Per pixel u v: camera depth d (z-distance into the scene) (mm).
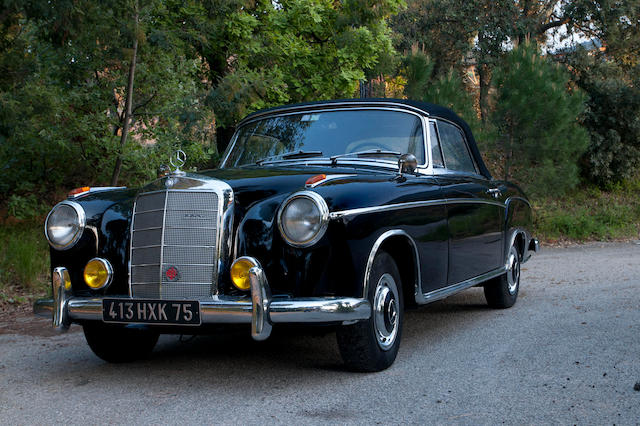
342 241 3213
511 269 5828
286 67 12672
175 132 9602
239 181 3625
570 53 19328
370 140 4391
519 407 2986
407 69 13703
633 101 17391
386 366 3672
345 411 2971
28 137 9250
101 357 4039
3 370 4027
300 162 4324
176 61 9773
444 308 5922
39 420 2982
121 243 3584
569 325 4875
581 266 8812
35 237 9172
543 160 13102
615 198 17422
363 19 12695
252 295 3119
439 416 2879
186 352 4375
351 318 3182
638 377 3438
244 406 3084
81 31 7742
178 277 3357
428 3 23141
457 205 4480
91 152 9664
